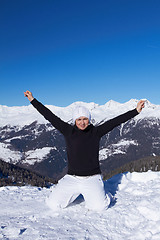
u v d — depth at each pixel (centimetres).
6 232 302
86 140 371
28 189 620
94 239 281
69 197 380
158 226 300
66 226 318
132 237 285
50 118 381
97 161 382
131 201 417
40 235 287
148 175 632
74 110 370
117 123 377
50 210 395
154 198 407
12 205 458
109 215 356
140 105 382
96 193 367
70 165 380
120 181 595
